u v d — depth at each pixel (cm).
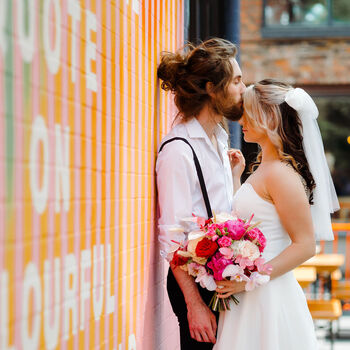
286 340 330
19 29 183
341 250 1263
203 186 341
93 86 254
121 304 304
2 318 176
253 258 310
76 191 235
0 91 171
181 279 331
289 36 1381
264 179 333
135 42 326
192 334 331
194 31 572
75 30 231
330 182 360
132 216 323
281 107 336
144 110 349
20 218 186
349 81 1376
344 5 1388
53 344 214
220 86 345
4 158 175
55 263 215
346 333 919
